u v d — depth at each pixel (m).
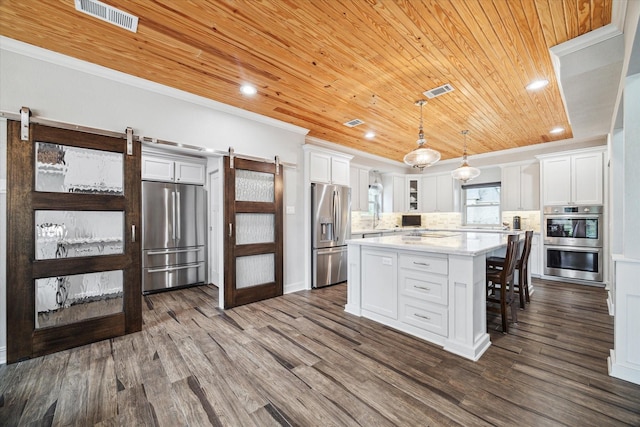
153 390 1.79
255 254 3.69
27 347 2.20
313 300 3.74
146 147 4.02
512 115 3.69
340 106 3.41
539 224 5.24
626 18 1.75
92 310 2.52
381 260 2.91
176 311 3.30
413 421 1.51
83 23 1.95
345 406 1.64
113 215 2.63
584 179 4.46
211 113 3.30
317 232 4.37
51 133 2.31
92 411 1.60
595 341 2.43
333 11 1.84
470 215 6.62
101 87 2.57
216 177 4.47
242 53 2.33
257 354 2.25
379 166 6.54
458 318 2.29
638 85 1.93
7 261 2.15
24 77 2.22
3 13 1.84
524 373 1.95
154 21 1.93
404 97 3.14
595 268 4.31
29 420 1.53
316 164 4.47
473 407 1.61
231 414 1.58
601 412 1.56
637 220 1.93
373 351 2.29
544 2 1.76
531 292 3.95
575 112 3.11
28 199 2.22
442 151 5.80
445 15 1.87
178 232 4.33
